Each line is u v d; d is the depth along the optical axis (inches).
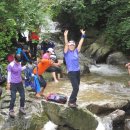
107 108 429.7
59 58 685.3
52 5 709.9
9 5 554.6
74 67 367.6
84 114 381.1
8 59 528.1
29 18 568.4
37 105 409.4
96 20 767.1
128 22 649.6
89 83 546.3
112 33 711.7
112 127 402.0
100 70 645.9
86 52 743.1
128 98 461.1
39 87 442.3
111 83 544.7
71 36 842.8
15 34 561.0
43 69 447.5
